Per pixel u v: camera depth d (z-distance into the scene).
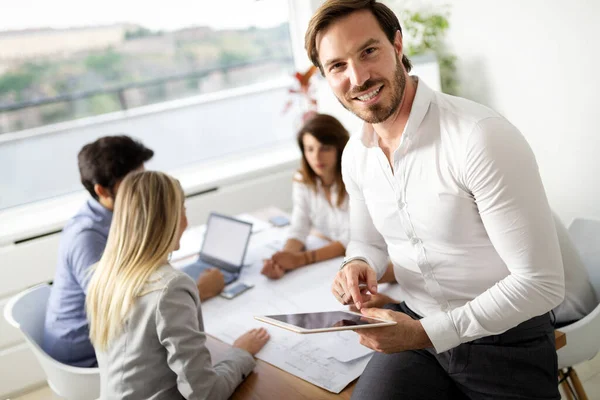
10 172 3.49
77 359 1.96
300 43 4.21
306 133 2.37
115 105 3.93
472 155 1.14
